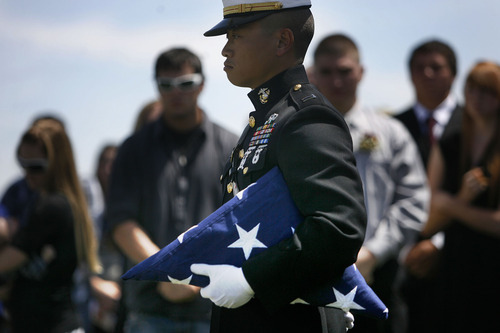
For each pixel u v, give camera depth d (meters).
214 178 9.74
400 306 9.92
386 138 9.87
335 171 5.15
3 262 10.44
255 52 5.65
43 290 10.52
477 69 10.49
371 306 5.32
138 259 9.42
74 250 10.75
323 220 5.03
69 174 10.80
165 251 5.37
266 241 5.24
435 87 11.66
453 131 10.88
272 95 5.66
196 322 9.41
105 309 12.80
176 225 9.61
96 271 11.06
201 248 5.34
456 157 10.72
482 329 10.25
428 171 11.11
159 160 9.70
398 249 9.65
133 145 9.81
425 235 10.70
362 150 9.77
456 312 10.38
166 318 9.41
